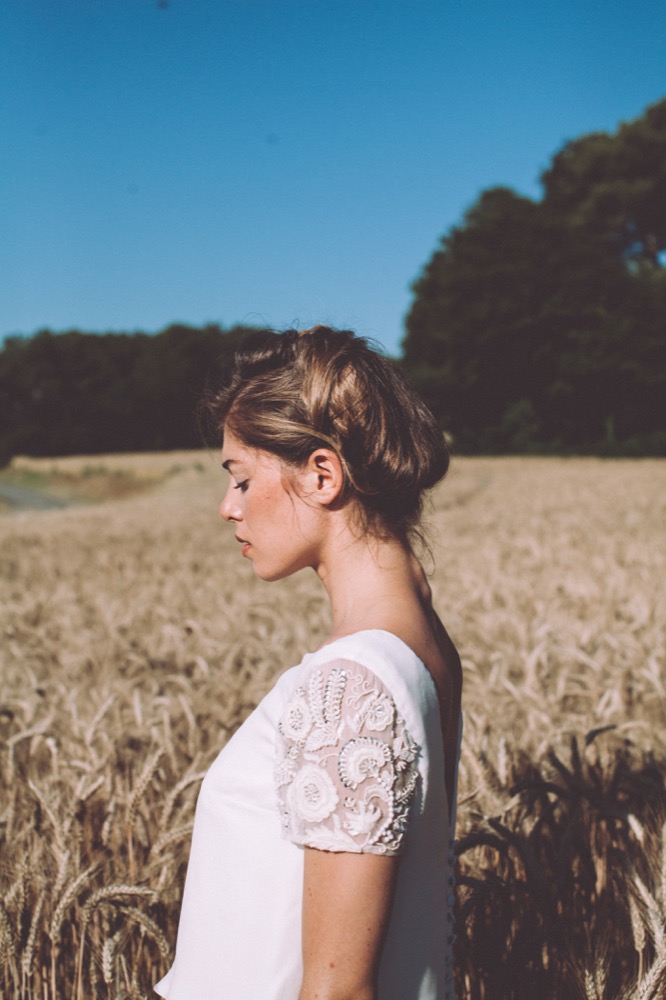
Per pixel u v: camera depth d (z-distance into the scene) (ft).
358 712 3.43
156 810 9.00
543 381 220.02
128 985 6.40
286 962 3.63
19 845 7.80
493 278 217.56
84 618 22.06
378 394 3.94
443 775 3.68
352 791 3.35
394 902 3.43
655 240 243.19
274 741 3.69
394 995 3.62
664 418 215.92
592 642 14.99
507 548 35.88
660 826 7.85
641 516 50.11
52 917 6.63
